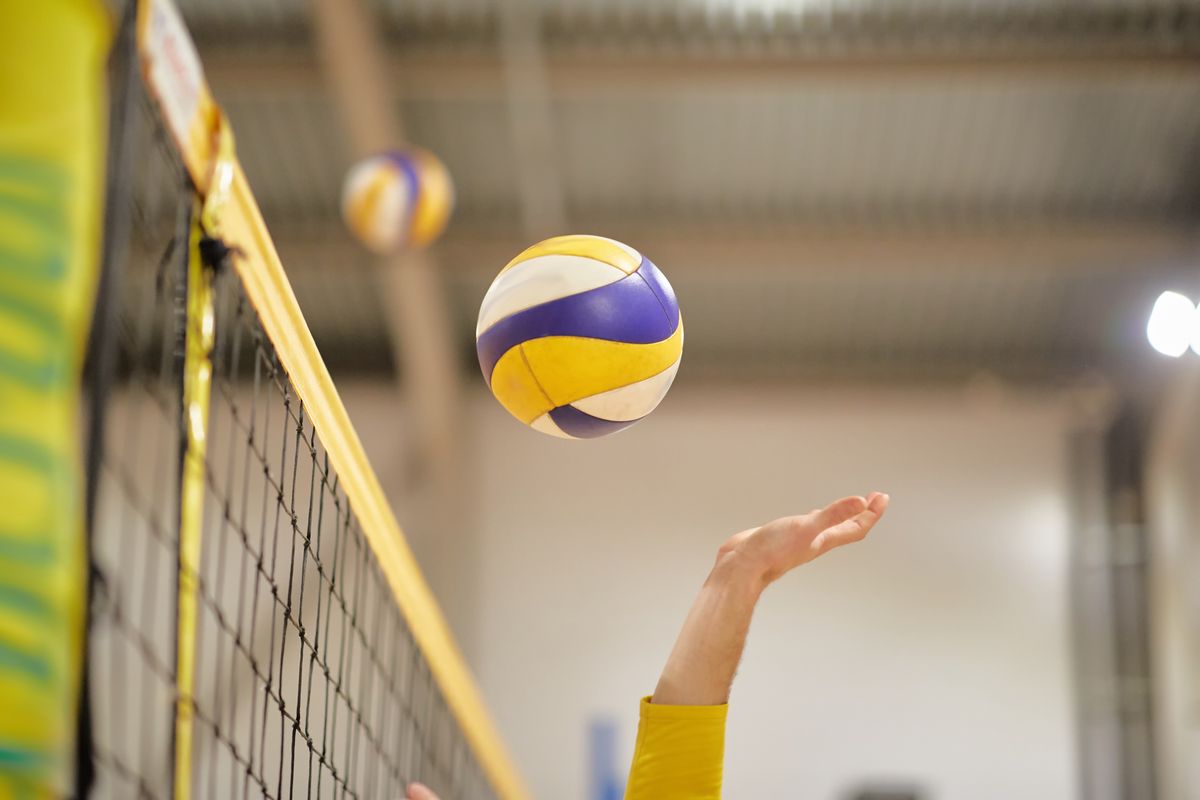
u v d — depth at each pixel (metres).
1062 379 11.80
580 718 11.35
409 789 2.02
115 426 6.95
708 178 10.53
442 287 11.00
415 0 9.41
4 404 1.02
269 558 7.52
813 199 10.61
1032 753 11.18
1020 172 10.41
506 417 11.99
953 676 11.37
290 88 9.62
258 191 10.60
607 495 11.84
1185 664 10.88
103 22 1.11
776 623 11.55
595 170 10.51
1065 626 11.42
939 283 11.31
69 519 1.04
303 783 6.89
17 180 1.05
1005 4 9.29
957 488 11.77
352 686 7.70
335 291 11.31
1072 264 10.83
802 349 11.90
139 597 7.97
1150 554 11.30
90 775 1.15
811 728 11.29
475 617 11.57
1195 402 11.05
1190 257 10.52
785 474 11.83
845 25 9.47
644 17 9.48
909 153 10.28
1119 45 9.42
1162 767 10.94
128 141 1.34
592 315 2.21
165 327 1.73
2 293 1.03
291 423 6.07
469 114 10.07
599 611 11.57
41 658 1.01
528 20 9.43
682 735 1.58
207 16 9.45
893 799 10.95
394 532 3.23
